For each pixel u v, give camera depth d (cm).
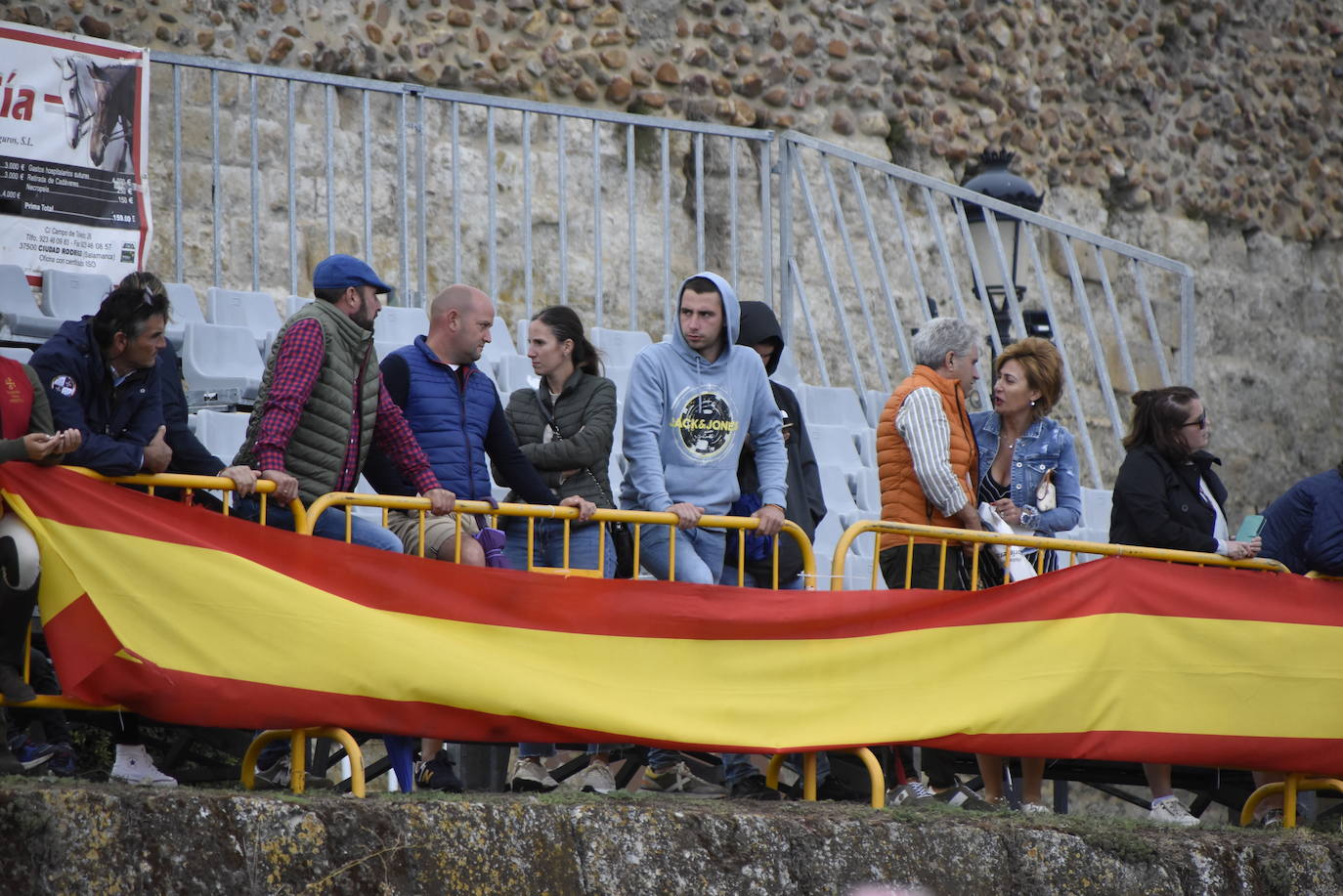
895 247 4816
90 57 3139
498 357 3488
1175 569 2398
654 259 4412
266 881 1602
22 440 1747
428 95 3559
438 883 1691
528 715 1950
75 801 1547
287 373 1988
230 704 1806
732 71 4575
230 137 3806
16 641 1794
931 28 4938
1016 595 2275
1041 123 5206
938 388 2422
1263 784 2633
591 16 4359
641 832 1822
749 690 2098
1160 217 5519
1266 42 5816
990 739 2220
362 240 3984
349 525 1973
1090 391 5259
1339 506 2567
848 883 1912
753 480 2397
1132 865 2109
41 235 3059
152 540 1805
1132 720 2325
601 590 2042
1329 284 5975
